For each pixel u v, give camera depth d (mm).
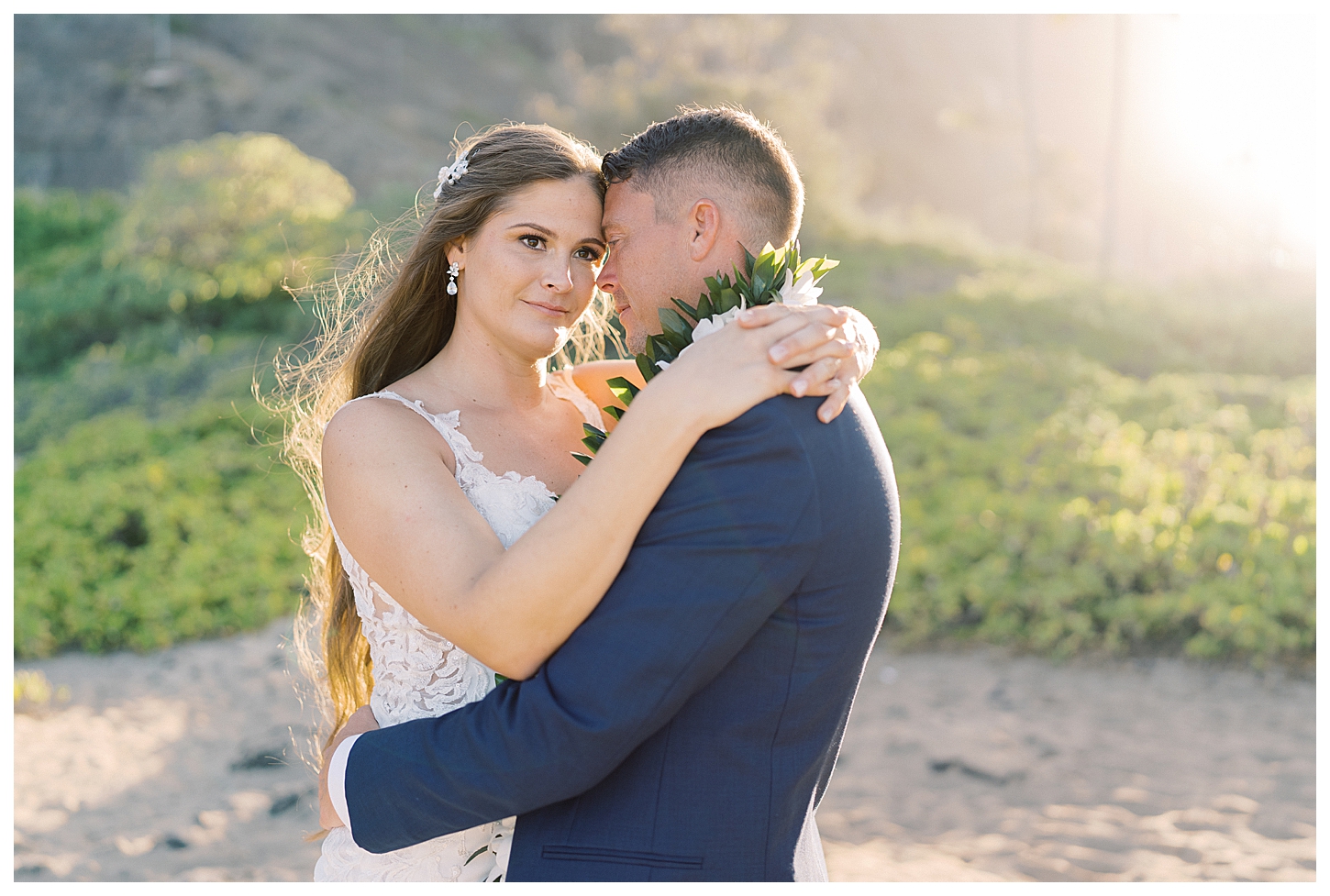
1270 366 12375
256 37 27719
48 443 9133
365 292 2256
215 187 12992
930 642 5996
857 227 18266
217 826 4219
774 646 1546
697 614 1469
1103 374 9609
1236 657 5500
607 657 1473
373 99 27453
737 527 1477
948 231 19969
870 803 4285
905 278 15672
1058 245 23891
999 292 13875
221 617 6543
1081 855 3764
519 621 1498
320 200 13461
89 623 6344
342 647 2172
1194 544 5848
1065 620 5730
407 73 29328
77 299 12375
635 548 1522
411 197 13383
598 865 1549
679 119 1837
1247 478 6590
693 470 1500
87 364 11469
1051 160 24234
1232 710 5027
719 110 1831
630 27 26641
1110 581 5898
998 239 35125
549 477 2014
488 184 1896
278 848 4031
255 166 13367
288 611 6676
